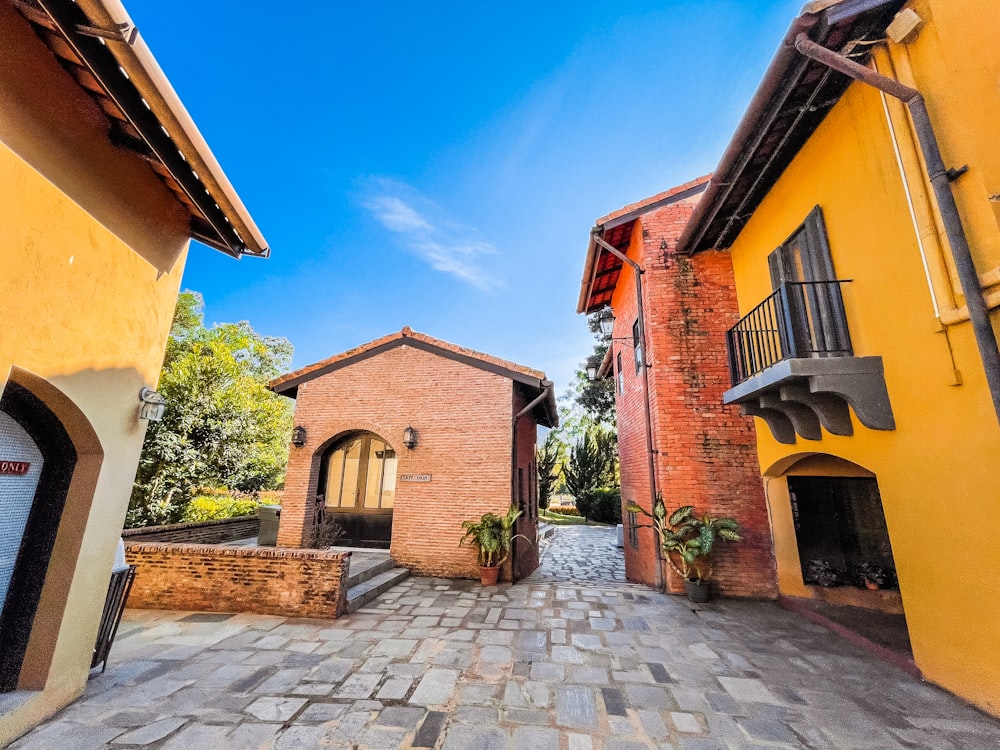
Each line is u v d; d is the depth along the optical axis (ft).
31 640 10.21
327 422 30.58
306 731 9.71
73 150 9.86
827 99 14.82
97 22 7.22
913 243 11.98
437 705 10.92
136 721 10.02
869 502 20.90
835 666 13.21
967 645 10.63
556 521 74.95
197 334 57.16
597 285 36.70
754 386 16.01
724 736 9.53
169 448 32.42
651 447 24.41
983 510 10.21
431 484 28.09
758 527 21.54
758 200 20.25
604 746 9.21
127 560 19.49
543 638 15.74
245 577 18.85
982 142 10.38
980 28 10.68
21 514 10.66
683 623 17.40
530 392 33.19
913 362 12.10
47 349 9.34
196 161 10.47
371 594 20.94
